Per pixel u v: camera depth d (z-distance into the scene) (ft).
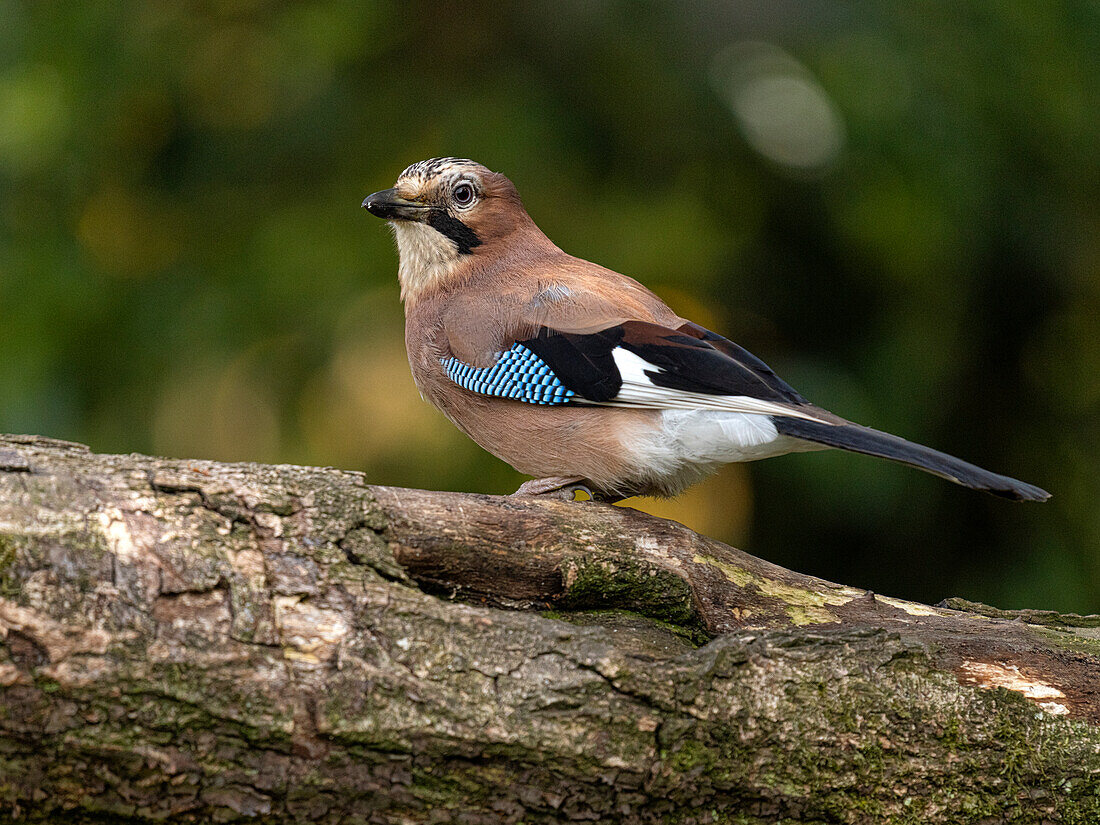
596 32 39.40
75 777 13.87
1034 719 17.28
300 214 37.40
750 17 39.75
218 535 15.31
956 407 41.19
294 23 37.45
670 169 39.52
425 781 14.96
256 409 37.99
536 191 37.60
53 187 36.37
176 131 38.14
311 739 14.51
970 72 37.55
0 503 14.52
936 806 16.76
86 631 13.93
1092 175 39.06
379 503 17.11
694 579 19.10
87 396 36.06
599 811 15.57
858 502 37.40
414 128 38.22
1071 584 38.99
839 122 37.63
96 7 36.27
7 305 35.14
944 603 21.39
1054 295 41.37
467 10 39.42
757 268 39.91
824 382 38.22
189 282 36.78
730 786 15.98
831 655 16.75
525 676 15.43
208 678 14.25
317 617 15.15
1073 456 41.55
